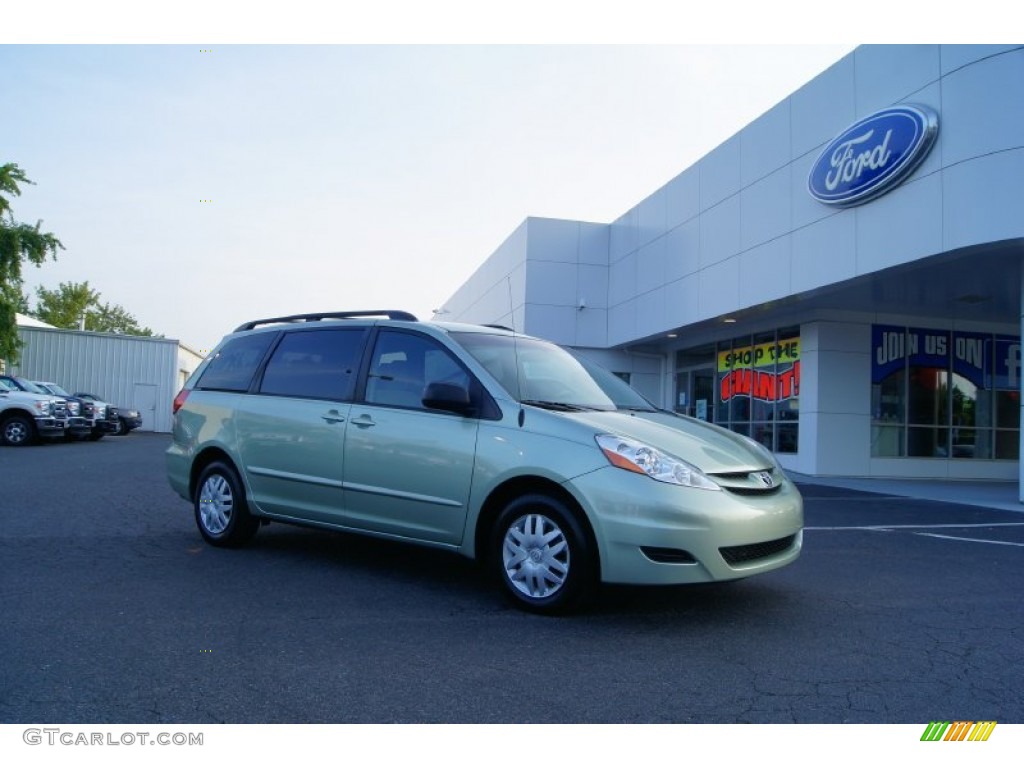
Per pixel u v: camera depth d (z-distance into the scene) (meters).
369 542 6.96
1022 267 12.07
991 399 17.97
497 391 5.09
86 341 34.34
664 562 4.36
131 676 3.65
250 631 4.34
